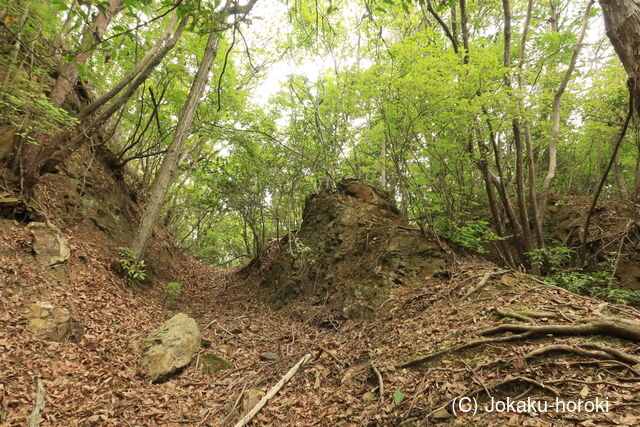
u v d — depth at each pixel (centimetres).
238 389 484
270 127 1086
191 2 239
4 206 604
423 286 666
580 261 930
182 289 1071
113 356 507
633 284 846
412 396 368
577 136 1127
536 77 828
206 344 621
